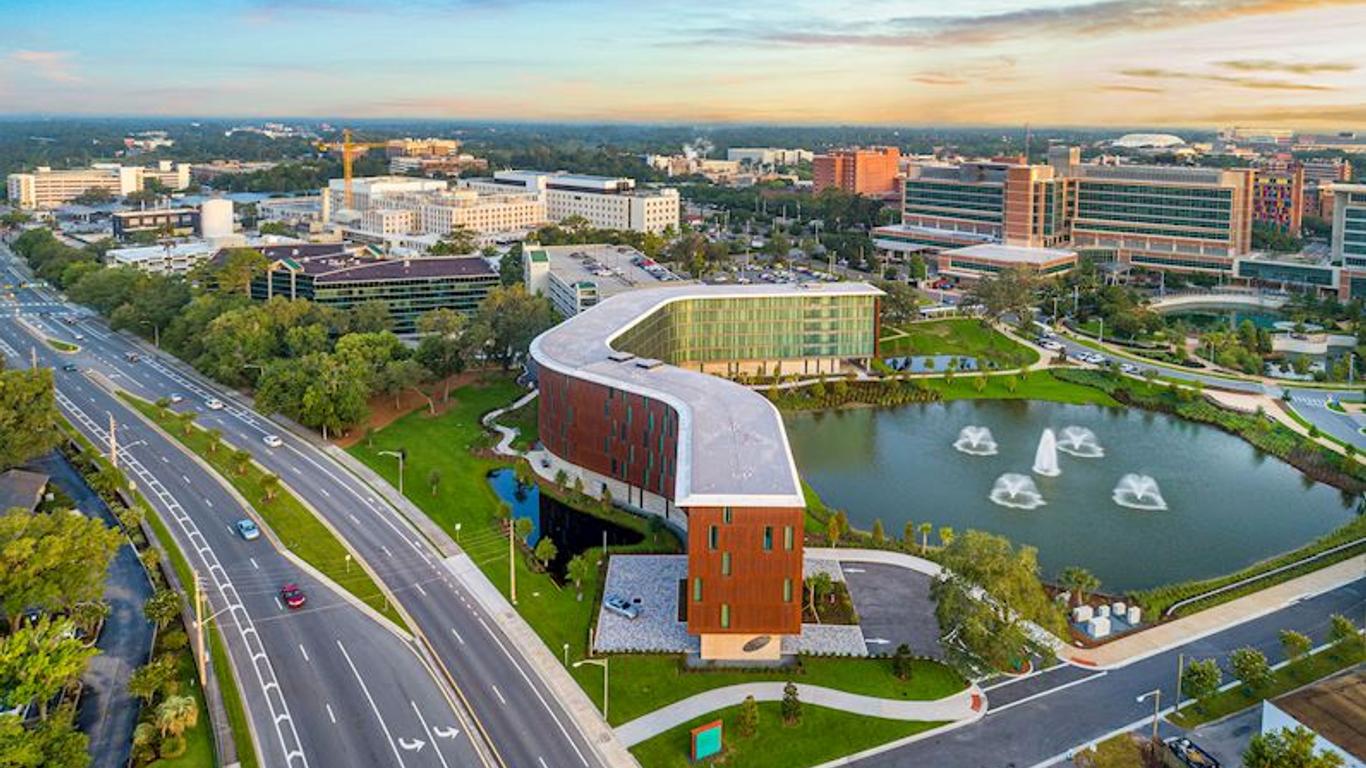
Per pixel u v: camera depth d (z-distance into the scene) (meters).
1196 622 142.12
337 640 135.12
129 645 133.38
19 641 112.31
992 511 191.62
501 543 166.62
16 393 186.75
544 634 137.75
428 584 151.88
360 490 189.62
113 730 115.12
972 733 116.12
